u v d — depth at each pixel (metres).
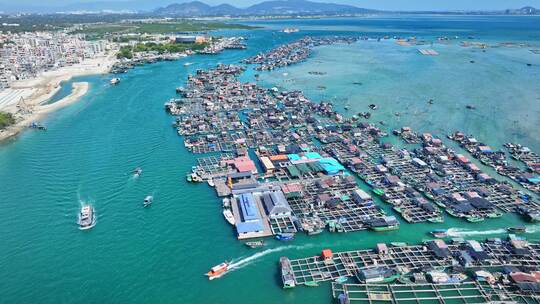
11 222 109.38
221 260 94.12
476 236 101.44
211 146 161.62
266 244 99.38
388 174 134.62
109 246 99.44
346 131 177.25
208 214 113.19
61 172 139.88
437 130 178.38
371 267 88.31
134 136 175.88
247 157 147.25
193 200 120.75
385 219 106.12
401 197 120.50
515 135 170.50
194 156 153.50
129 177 135.38
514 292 81.62
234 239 101.81
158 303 81.69
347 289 83.50
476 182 129.00
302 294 83.19
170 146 164.00
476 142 160.12
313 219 107.94
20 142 169.00
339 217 109.81
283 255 95.44
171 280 88.00
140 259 94.56
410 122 189.50
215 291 84.75
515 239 97.19
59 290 85.25
